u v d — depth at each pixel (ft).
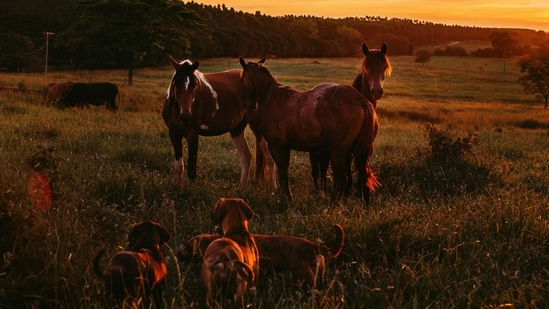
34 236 16.15
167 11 193.67
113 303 13.65
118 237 19.54
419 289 16.12
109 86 83.87
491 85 339.36
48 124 51.06
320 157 32.07
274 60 479.41
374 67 31.17
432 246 19.97
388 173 35.68
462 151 39.60
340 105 27.48
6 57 270.87
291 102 28.94
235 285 13.76
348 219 21.71
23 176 25.22
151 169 36.86
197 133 33.42
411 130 84.84
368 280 16.88
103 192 27.04
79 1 191.42
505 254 19.75
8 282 14.24
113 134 50.60
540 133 102.73
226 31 509.76
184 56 329.93
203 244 16.37
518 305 15.42
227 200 17.08
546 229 22.75
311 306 14.25
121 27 188.34
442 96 257.34
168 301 15.16
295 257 16.21
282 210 27.07
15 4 415.85
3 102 74.13
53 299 14.69
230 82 36.17
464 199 28.91
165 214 22.84
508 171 38.78
